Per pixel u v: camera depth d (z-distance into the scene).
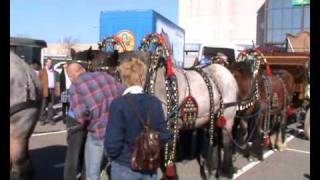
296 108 14.67
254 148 10.00
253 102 9.26
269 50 16.22
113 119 3.99
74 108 5.80
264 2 43.31
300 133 13.78
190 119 7.31
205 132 9.05
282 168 9.35
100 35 14.74
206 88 7.64
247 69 9.32
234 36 46.09
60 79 14.81
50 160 9.11
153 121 4.04
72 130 6.06
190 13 48.41
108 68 7.32
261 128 10.06
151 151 3.90
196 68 8.19
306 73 13.76
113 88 5.88
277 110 10.81
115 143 3.96
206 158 8.68
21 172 5.61
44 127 13.89
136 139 3.96
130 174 4.01
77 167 6.20
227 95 8.16
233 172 8.48
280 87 11.01
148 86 6.73
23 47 20.08
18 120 5.51
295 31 40.31
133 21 14.31
